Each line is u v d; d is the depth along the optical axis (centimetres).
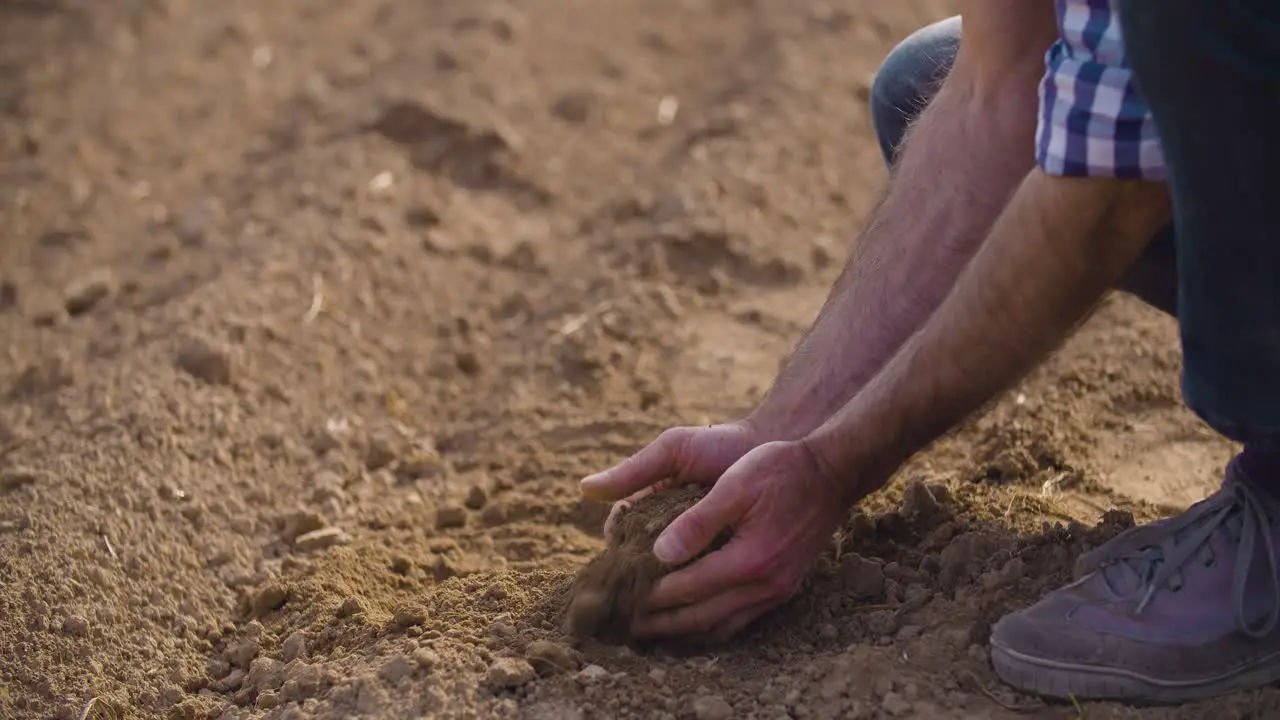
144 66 620
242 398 351
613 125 543
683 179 468
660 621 224
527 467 328
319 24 661
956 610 225
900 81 283
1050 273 194
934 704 206
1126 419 314
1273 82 167
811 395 248
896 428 213
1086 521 266
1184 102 169
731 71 577
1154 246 228
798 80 541
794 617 232
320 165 480
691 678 219
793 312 400
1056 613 206
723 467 242
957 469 292
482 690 220
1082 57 186
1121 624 203
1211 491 287
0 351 400
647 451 244
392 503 318
